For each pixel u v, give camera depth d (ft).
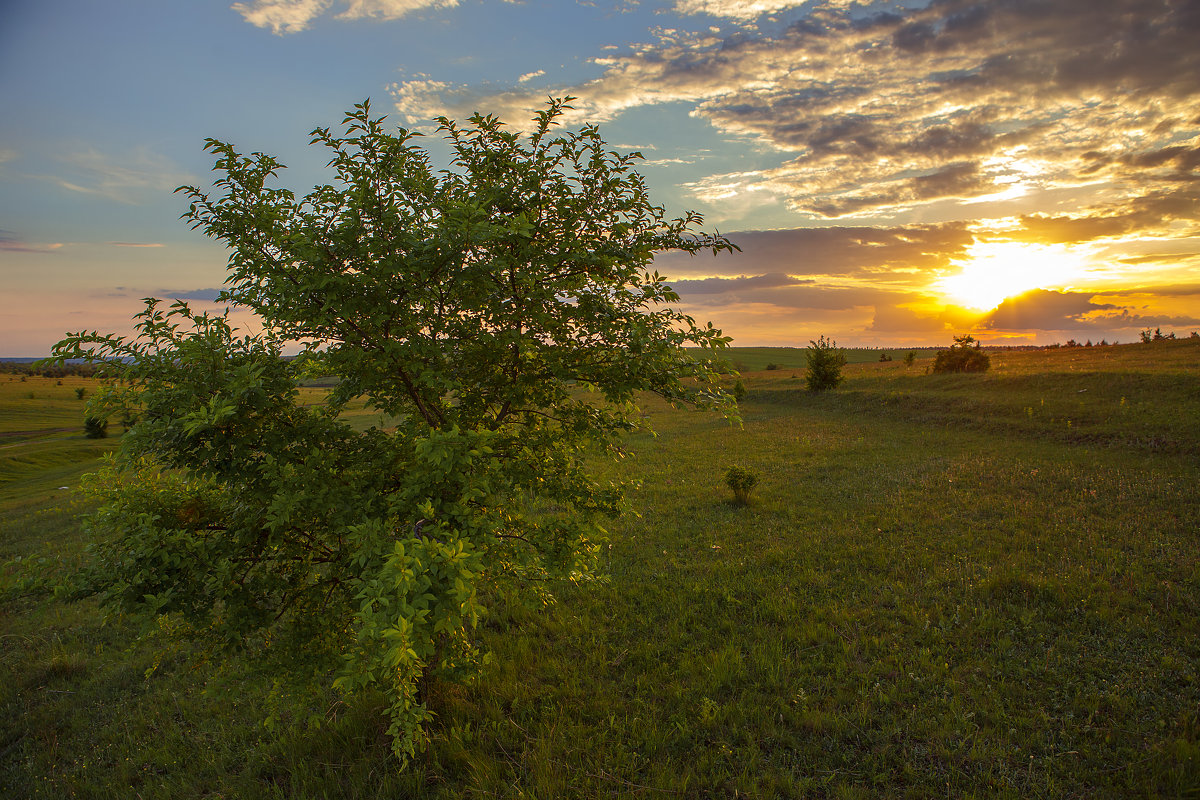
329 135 16.67
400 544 11.75
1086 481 43.91
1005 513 38.32
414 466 16.42
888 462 58.03
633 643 25.14
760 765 17.52
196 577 15.47
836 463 58.95
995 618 24.40
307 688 16.84
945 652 22.29
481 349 17.81
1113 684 19.58
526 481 18.25
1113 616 23.67
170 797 18.76
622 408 20.66
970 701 19.35
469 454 14.26
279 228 14.90
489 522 16.06
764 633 24.71
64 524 63.21
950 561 30.81
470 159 19.10
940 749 17.15
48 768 21.17
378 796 17.34
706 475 58.08
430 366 16.66
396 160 16.94
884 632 24.25
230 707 23.56
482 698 21.83
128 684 26.30
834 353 130.00
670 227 19.22
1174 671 19.97
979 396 88.63
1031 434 65.82
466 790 17.31
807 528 38.60
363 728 20.58
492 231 13.57
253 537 16.39
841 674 21.43
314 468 15.48
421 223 16.70
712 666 22.43
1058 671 20.51
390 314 15.44
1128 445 55.01
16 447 174.70
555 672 23.22
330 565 18.30
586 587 30.58
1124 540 31.65
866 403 104.83
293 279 14.97
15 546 54.44
